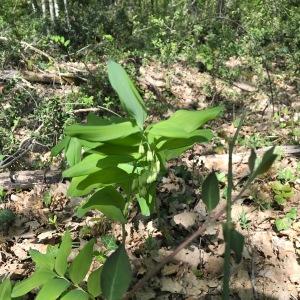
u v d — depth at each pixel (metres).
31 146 4.94
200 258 3.20
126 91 1.24
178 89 7.71
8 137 4.88
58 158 4.80
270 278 3.06
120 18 11.30
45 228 3.72
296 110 6.70
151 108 6.63
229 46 9.34
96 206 1.45
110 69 1.25
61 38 7.68
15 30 9.10
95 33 9.96
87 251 1.31
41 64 7.48
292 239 3.40
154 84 7.48
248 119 6.20
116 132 1.22
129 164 1.54
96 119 1.52
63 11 11.62
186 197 3.80
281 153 4.67
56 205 3.99
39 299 1.23
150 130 1.23
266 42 10.30
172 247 3.29
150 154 1.32
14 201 4.10
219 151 4.96
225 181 4.09
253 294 2.94
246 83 7.98
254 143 5.02
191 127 1.22
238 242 0.98
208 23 10.85
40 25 10.23
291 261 3.20
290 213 3.57
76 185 1.56
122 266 1.10
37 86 7.03
